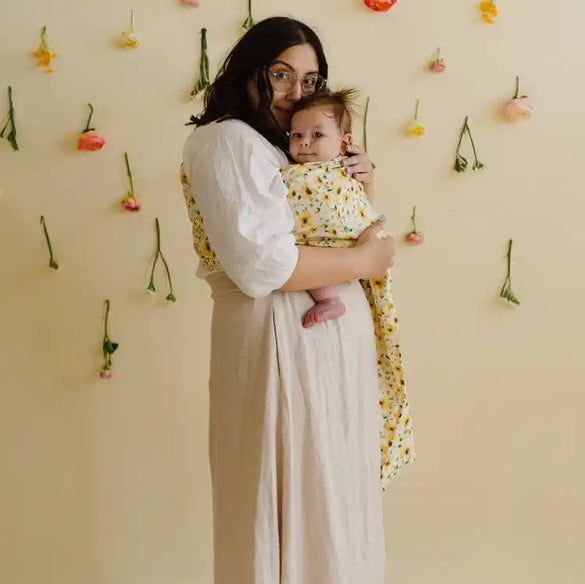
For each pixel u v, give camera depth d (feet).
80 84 5.53
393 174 5.76
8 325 5.68
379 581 4.35
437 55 5.72
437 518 6.02
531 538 6.07
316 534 3.99
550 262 5.91
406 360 5.89
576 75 5.80
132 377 5.78
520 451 6.02
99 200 5.64
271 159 4.02
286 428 3.91
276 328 3.96
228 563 4.13
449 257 5.86
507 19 5.74
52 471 5.81
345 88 5.66
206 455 5.89
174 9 5.54
